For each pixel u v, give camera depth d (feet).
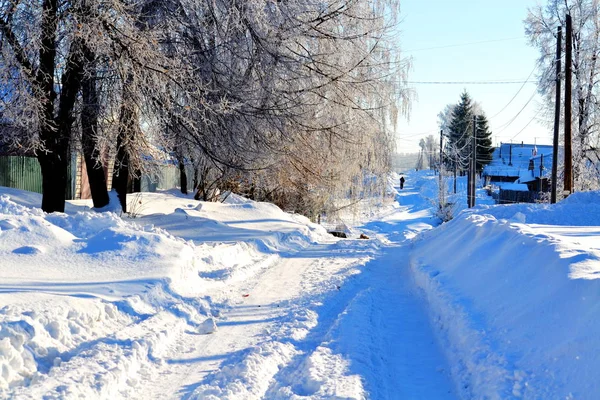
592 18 112.57
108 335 22.43
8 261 30.42
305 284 38.47
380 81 79.92
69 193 81.35
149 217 63.36
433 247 48.98
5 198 40.75
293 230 72.02
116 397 17.61
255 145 59.98
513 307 21.68
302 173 83.87
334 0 66.80
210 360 21.72
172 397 17.95
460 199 191.42
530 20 117.29
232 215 77.05
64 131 50.72
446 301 27.35
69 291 25.86
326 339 23.93
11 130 47.83
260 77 58.80
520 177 242.58
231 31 55.98
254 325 27.09
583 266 20.39
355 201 104.53
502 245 30.63
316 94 67.56
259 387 18.44
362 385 18.33
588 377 14.43
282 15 60.03
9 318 19.29
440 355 23.07
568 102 83.61
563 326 17.42
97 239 35.81
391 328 27.40
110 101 52.03
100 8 44.16
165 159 65.46
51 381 17.01
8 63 41.14
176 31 52.70
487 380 17.31
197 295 32.53
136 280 29.58
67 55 46.34
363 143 85.40
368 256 55.31
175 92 52.37
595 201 69.21
